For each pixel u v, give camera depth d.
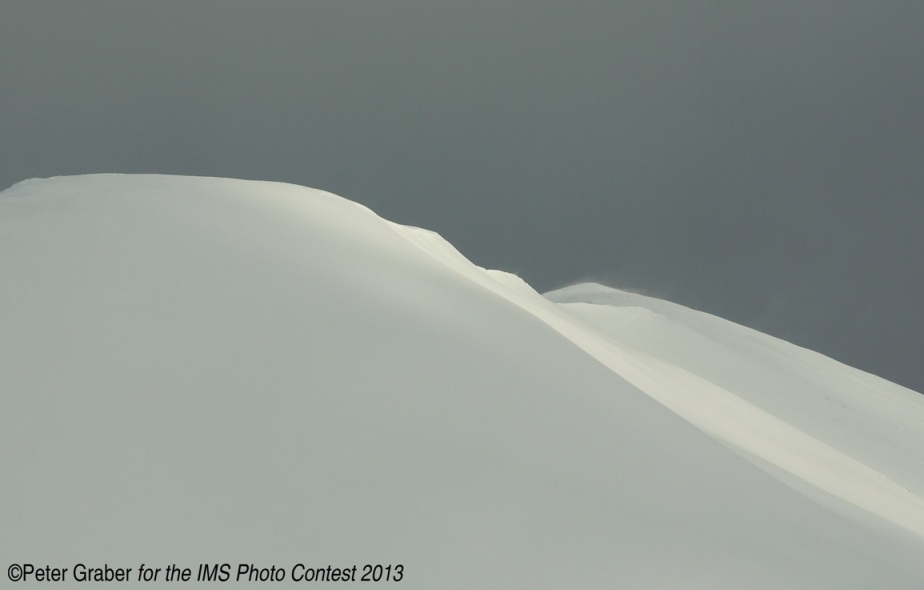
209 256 30.55
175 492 19.19
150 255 29.62
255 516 18.95
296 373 24.31
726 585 19.50
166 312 25.97
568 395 28.36
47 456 19.47
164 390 22.33
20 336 23.41
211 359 24.02
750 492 26.03
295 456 20.92
